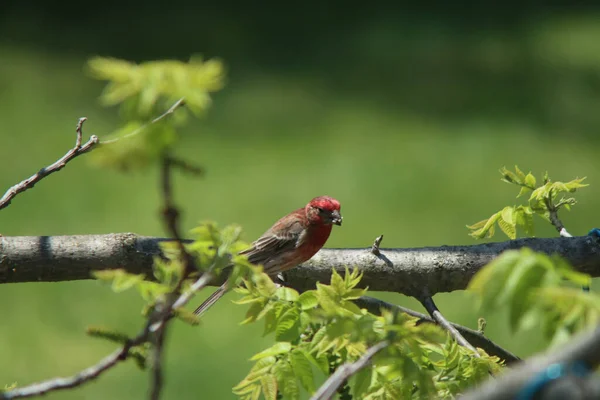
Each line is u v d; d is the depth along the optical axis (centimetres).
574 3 3086
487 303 251
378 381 365
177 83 235
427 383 337
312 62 2453
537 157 1909
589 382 217
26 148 1847
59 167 448
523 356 1109
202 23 2652
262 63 2427
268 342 1193
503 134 2031
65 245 556
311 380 374
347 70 2408
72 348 1187
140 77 236
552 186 521
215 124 2064
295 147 1934
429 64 2466
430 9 2906
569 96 2273
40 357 1156
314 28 2688
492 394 224
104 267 556
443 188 1752
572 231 1570
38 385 276
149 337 269
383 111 2161
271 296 379
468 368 391
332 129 2050
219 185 1727
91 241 561
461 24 2817
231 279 299
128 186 1698
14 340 1191
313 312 352
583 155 1941
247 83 2305
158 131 234
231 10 2767
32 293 1315
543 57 2564
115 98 235
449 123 2100
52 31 2523
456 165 1867
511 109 2186
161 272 275
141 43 2486
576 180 522
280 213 1619
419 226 1587
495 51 2592
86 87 2191
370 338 338
